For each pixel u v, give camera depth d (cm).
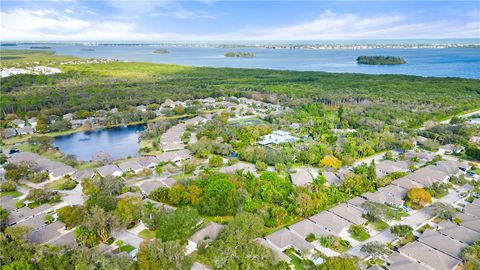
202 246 8131
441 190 11169
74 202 11144
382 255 7888
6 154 15725
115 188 11188
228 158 15175
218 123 19875
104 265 7044
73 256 7288
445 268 7325
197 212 9494
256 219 8562
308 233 8831
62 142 18462
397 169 13150
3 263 7238
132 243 8706
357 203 10406
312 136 17912
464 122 19450
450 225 9025
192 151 15400
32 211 10244
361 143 15950
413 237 8725
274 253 7544
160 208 9481
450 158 14875
